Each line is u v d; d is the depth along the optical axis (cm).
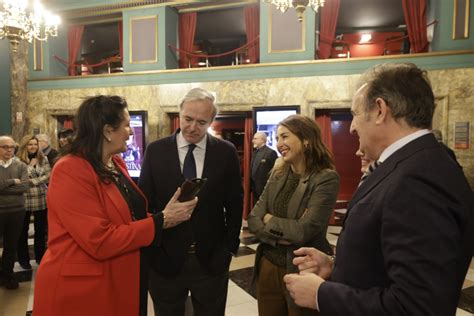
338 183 166
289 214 167
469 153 543
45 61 802
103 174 134
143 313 150
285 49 651
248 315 284
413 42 644
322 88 614
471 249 77
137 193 159
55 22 530
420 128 84
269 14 659
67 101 776
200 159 179
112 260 132
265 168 519
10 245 342
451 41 572
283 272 164
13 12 438
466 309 296
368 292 77
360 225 82
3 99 798
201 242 173
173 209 142
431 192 72
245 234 548
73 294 125
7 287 339
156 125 715
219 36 996
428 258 68
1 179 339
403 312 68
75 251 127
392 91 83
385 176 82
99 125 135
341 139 755
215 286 178
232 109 664
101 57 920
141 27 750
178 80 699
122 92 738
